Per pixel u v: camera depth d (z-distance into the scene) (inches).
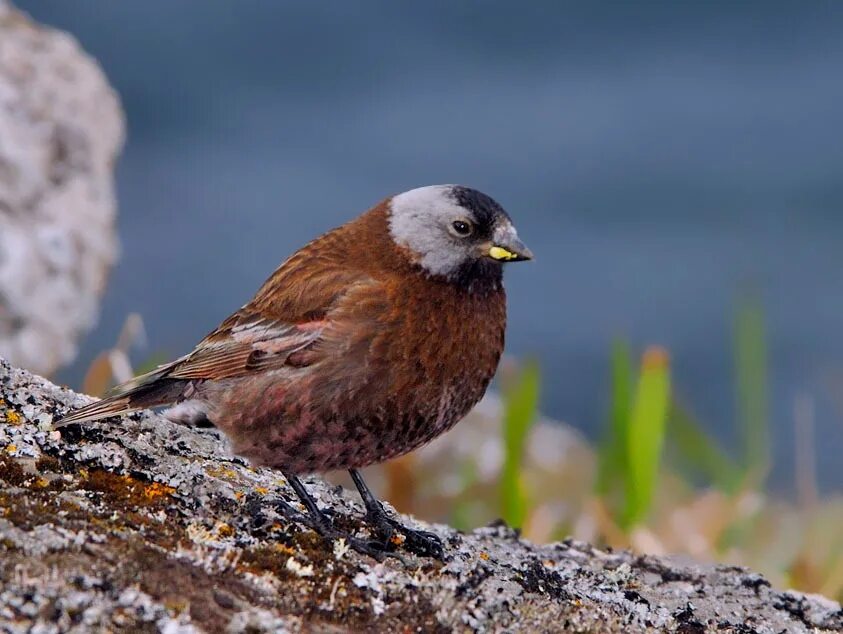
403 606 283.0
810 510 556.1
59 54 573.6
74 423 328.8
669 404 543.5
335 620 271.1
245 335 343.9
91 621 240.8
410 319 337.7
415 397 336.5
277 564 284.7
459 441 623.5
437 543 334.0
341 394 332.8
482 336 346.3
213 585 267.1
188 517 299.0
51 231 525.3
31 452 307.9
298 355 334.0
